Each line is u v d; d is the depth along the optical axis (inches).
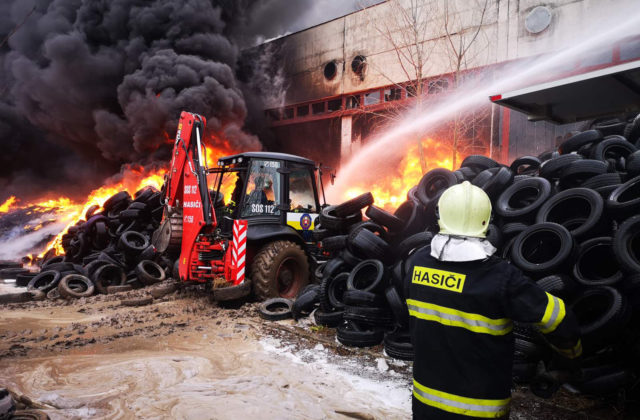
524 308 63.2
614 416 129.3
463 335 66.8
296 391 148.8
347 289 213.9
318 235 272.8
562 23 585.6
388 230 235.0
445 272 70.1
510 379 67.8
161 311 265.0
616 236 152.7
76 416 126.0
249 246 291.3
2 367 167.0
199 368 168.6
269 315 243.1
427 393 69.7
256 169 295.9
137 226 402.6
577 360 71.5
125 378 155.9
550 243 181.0
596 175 193.6
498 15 642.8
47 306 293.6
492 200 210.7
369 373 169.0
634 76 204.7
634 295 143.4
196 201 278.7
